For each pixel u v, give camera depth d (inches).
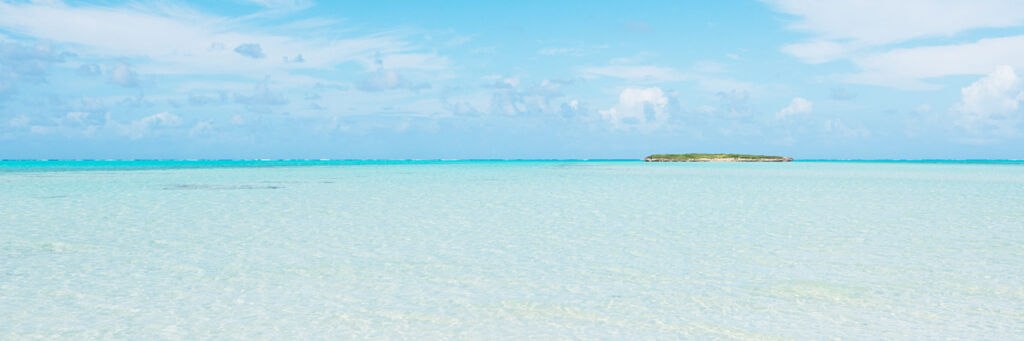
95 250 441.1
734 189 1160.2
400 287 333.1
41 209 732.7
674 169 2997.0
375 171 2421.3
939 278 348.2
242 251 440.5
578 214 691.4
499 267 386.9
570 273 369.1
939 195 978.7
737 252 436.8
